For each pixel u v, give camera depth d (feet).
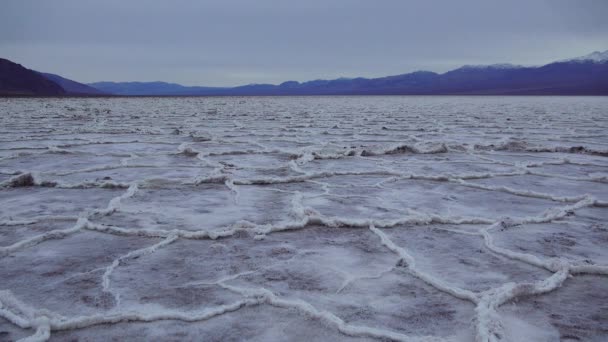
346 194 14.25
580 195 13.75
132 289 7.41
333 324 6.32
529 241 9.92
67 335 6.07
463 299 7.15
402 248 9.35
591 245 9.70
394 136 31.94
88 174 17.06
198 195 13.83
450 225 11.10
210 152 22.61
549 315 6.67
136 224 10.82
